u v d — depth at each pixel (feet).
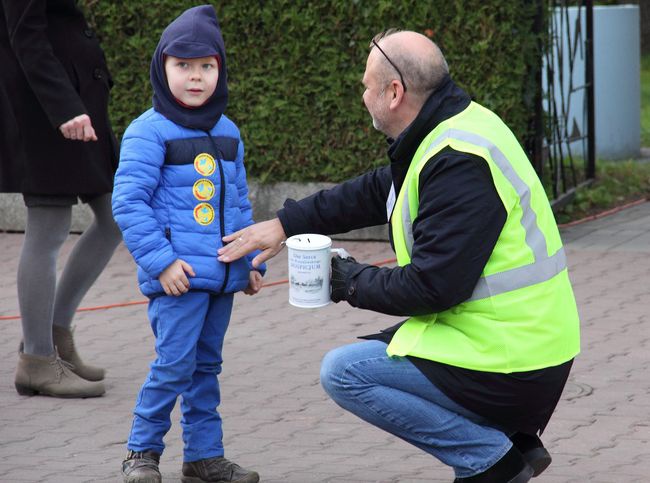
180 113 21.22
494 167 17.46
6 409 26.73
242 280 21.50
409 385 18.24
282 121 44.34
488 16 41.81
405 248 18.17
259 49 44.04
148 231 20.68
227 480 21.49
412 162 18.06
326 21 43.24
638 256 41.06
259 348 31.71
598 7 57.62
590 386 27.91
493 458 18.17
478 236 17.26
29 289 26.94
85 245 27.71
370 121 43.62
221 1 43.86
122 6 44.52
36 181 26.23
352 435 24.94
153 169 20.90
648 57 99.66
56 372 27.43
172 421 25.88
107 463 23.22
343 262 19.04
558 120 49.01
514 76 42.32
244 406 26.91
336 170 44.34
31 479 22.22
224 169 21.49
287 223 20.81
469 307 17.81
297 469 22.75
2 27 26.35
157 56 21.26
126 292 37.99
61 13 26.63
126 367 30.07
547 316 17.83
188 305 21.09
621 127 57.82
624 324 33.17
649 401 26.81
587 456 23.39
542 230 17.97
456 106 18.11
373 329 33.50
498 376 17.75
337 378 18.63
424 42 18.29
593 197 49.80
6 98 26.27
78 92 26.58
